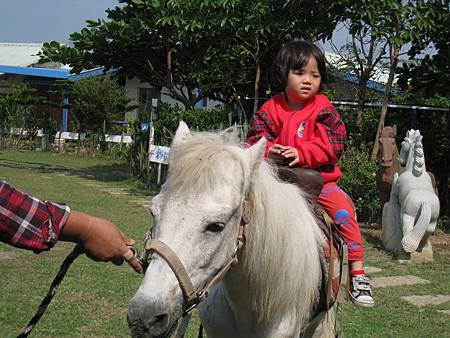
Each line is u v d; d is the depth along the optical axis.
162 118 13.85
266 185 2.48
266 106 3.30
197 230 2.06
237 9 11.21
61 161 19.27
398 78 12.45
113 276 6.52
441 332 5.37
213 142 2.25
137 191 12.91
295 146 3.08
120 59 14.31
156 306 1.93
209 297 2.87
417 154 8.24
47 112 24.97
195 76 13.00
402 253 8.02
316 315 3.04
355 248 3.13
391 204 8.51
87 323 5.09
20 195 1.84
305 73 3.14
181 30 11.84
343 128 3.19
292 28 11.08
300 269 2.64
